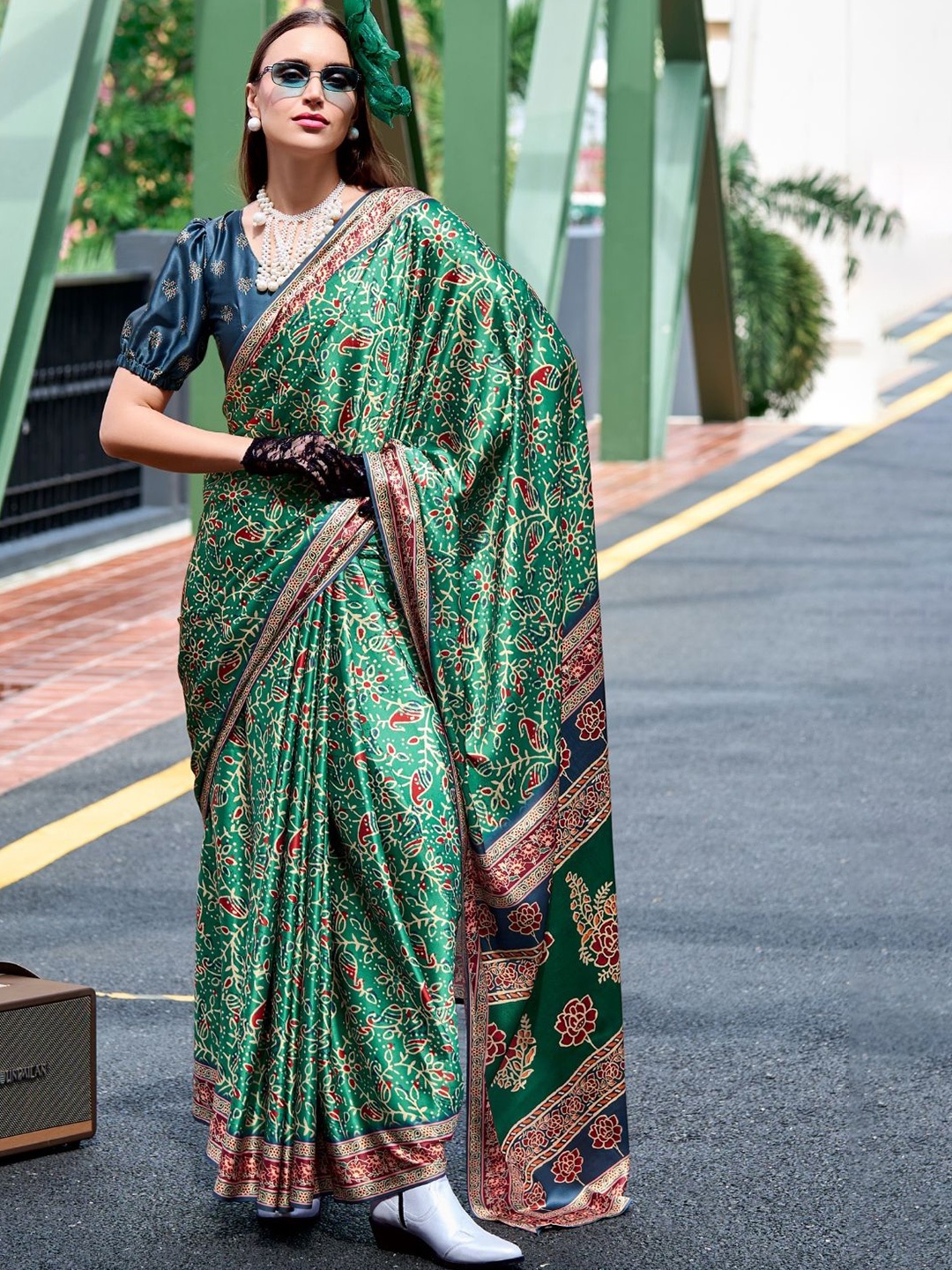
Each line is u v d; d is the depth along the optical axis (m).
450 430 4.13
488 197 13.62
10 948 5.98
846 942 5.92
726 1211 4.21
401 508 4.04
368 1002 3.97
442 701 4.11
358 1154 3.95
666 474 17.38
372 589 4.07
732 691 9.50
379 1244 4.06
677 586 12.20
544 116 15.93
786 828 7.21
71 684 9.85
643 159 17.83
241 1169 4.01
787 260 22.17
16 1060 4.47
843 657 10.20
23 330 9.99
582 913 4.27
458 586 4.11
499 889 4.11
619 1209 4.20
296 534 4.06
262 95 4.09
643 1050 5.14
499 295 4.09
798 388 22.52
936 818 7.26
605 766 4.30
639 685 9.65
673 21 18.67
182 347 4.15
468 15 13.52
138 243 14.91
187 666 4.24
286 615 4.05
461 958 4.20
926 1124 4.65
